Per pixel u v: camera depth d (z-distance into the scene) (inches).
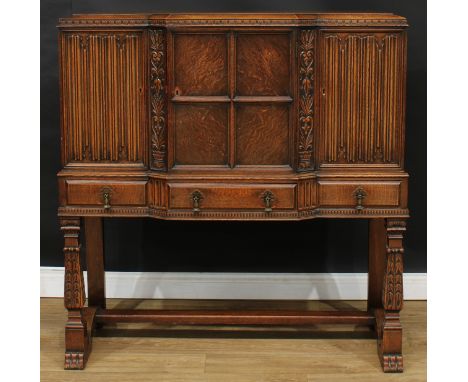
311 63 128.6
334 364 137.4
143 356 140.3
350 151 131.7
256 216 131.4
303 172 131.0
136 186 132.7
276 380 131.3
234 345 144.9
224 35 128.0
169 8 159.3
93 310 146.6
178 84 129.4
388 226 133.3
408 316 157.9
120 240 166.4
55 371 134.8
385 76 130.0
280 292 167.0
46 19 159.9
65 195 133.0
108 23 129.2
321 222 165.3
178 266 167.2
